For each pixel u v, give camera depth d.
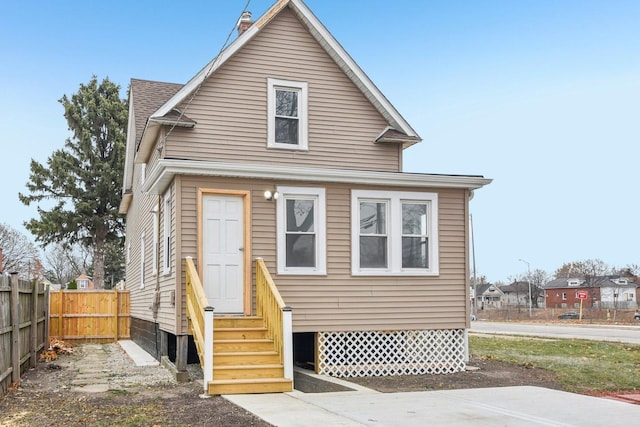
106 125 36.59
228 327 10.98
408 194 12.75
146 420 7.34
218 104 13.38
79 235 36.94
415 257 12.79
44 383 10.52
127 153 21.83
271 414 7.72
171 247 11.90
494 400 8.86
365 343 12.36
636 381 11.09
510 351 16.08
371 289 12.34
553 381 11.07
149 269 16.09
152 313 14.80
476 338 21.66
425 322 12.57
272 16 13.71
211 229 11.55
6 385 9.38
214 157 13.20
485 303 107.69
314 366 12.30
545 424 7.23
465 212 13.13
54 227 34.84
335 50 14.12
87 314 21.41
